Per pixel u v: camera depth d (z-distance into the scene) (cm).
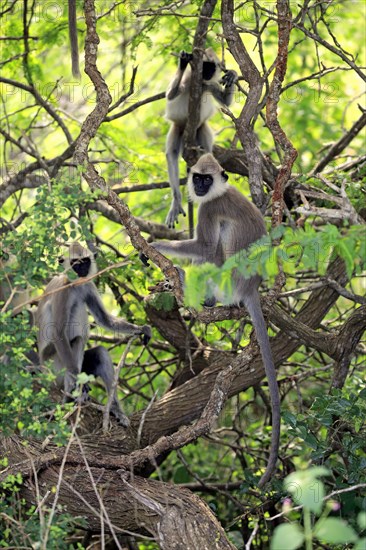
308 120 1695
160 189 1343
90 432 935
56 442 661
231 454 1192
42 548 594
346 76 1786
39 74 1262
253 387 1091
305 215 805
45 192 679
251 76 827
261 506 894
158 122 1451
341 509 824
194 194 936
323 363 1124
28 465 755
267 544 982
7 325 655
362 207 1000
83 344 1045
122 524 762
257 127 1559
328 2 912
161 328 1064
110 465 772
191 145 1127
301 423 823
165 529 718
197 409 946
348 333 914
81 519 727
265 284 1098
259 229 916
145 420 943
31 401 669
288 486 669
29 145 1112
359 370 1122
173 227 1212
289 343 980
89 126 753
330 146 1284
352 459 820
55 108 1241
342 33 1773
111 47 1652
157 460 974
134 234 726
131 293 1092
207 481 1127
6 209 1476
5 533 657
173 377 1094
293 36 1599
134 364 1113
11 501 701
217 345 1116
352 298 941
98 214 1160
